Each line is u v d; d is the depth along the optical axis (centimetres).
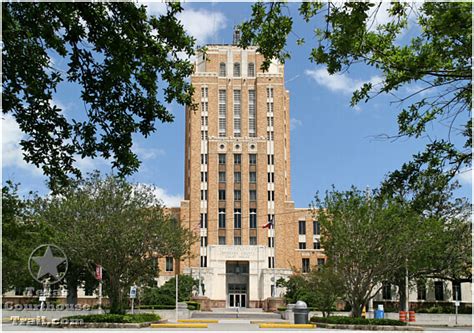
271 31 1122
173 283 6066
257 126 8394
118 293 3472
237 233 7900
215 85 8556
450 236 3747
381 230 3262
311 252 7875
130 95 1322
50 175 1318
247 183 8038
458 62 1078
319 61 1118
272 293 7500
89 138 1305
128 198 3506
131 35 1189
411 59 1075
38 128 1273
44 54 1210
